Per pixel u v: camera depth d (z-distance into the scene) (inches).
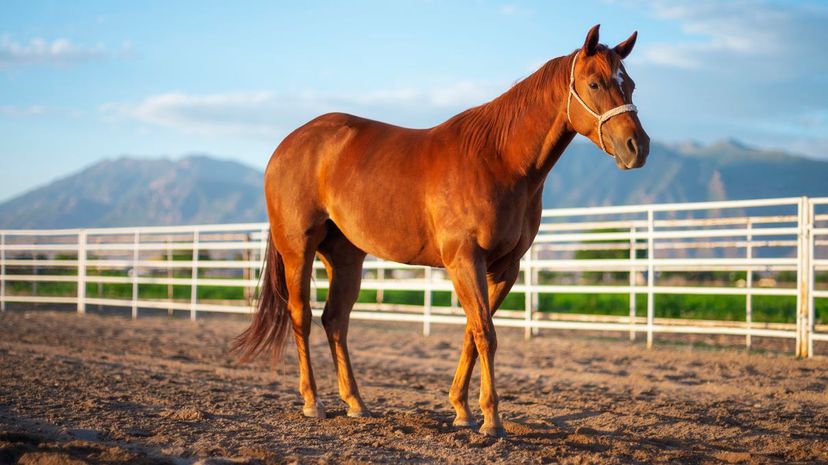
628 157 160.9
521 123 173.3
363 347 410.9
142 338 441.1
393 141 190.9
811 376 297.0
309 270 205.2
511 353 378.3
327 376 303.1
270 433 176.4
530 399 245.9
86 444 154.4
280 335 211.3
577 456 155.3
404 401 239.0
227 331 496.7
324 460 150.3
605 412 218.7
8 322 524.4
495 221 168.9
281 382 280.5
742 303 530.0
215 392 242.8
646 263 394.3
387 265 509.0
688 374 307.0
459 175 172.2
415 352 390.6
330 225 205.5
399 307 554.9
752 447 177.8
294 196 202.2
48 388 231.0
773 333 353.4
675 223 385.4
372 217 186.5
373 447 163.9
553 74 173.6
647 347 393.7
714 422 205.2
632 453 162.4
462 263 169.8
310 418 197.6
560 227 426.3
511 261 180.5
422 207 179.0
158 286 762.8
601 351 382.3
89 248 623.5
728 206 368.5
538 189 179.5
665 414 216.1
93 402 207.9
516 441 169.8
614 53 169.2
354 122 203.3
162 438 166.9
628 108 163.5
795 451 169.9
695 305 526.9
